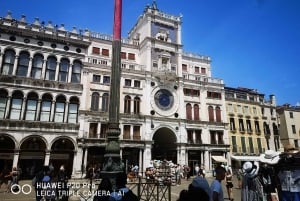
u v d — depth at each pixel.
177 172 28.48
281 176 8.48
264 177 8.88
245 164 8.69
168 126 41.25
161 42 45.16
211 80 48.19
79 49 38.25
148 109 40.41
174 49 46.25
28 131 31.84
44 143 32.78
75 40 37.75
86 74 37.41
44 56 35.62
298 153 8.28
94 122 36.03
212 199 6.73
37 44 35.66
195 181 5.72
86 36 39.22
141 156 38.06
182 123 42.47
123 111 38.84
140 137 38.78
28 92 33.25
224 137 45.97
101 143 35.34
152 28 45.72
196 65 51.44
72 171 33.06
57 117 34.38
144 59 44.31
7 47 33.69
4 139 30.80
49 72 35.66
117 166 12.10
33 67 34.88
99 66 38.44
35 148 32.25
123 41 46.56
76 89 36.12
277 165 8.79
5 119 30.95
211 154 43.75
